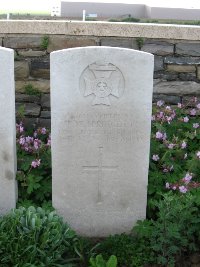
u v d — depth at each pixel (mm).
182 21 5426
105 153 2082
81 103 2010
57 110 2016
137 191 2143
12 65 1997
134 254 2023
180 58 2775
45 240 1831
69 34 2707
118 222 2188
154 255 2012
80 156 2080
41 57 2746
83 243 2094
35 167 2318
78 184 2119
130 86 2002
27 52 2734
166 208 1988
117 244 2076
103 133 2055
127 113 2033
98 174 2109
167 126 2652
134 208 2168
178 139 2510
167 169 2328
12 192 2168
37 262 1816
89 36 2721
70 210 2158
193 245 2025
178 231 2012
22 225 1878
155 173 2285
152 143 2451
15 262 1796
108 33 2711
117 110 2027
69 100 2004
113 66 1976
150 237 2043
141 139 2070
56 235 1871
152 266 1986
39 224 1861
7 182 2152
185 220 2037
